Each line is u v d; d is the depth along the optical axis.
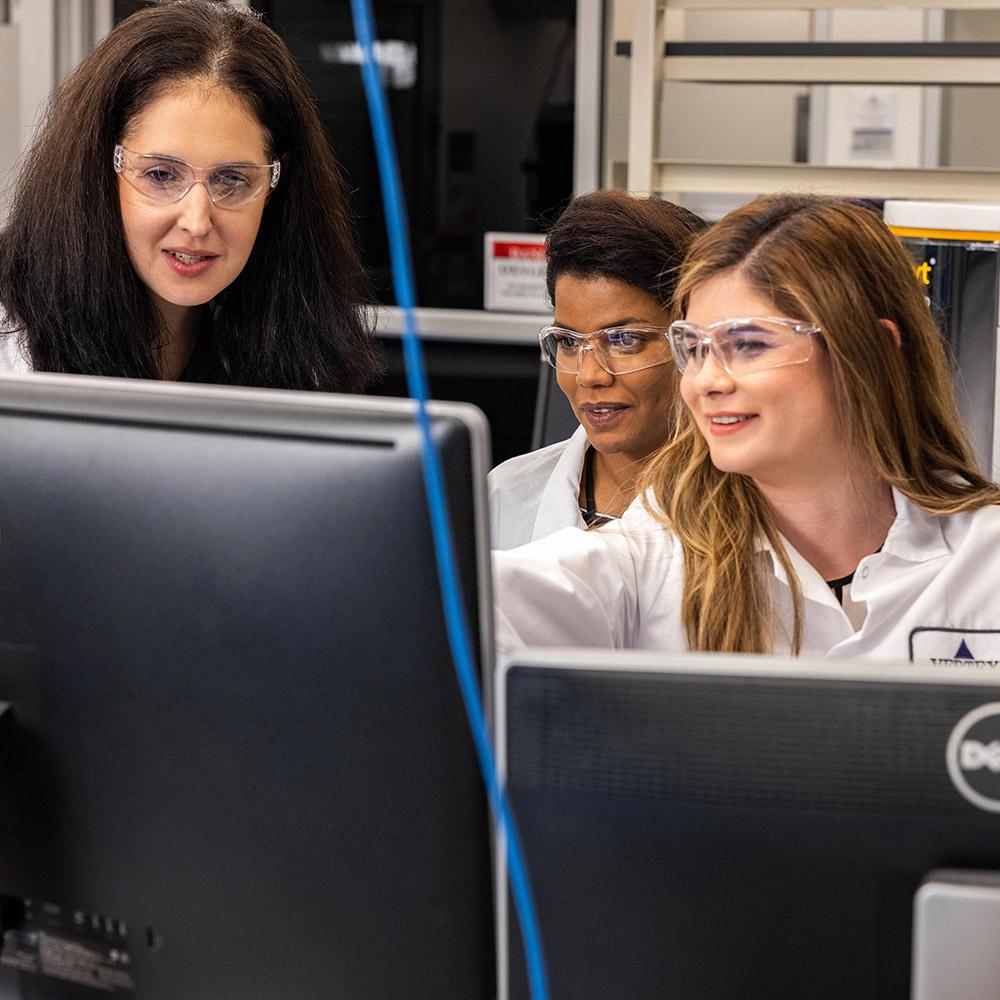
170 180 1.51
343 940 0.78
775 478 1.28
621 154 3.83
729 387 1.20
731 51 2.79
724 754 0.70
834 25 3.87
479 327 3.90
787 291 1.19
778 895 0.70
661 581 1.35
